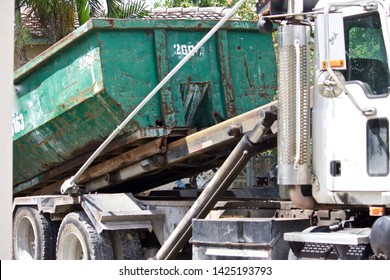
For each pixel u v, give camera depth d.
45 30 19.45
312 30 7.89
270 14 8.13
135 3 18.78
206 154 10.00
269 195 9.88
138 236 9.87
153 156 10.26
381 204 7.27
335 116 7.56
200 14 12.16
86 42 10.03
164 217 9.85
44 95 11.18
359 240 7.09
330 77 7.32
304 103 7.75
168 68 10.20
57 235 11.23
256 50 10.89
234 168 8.57
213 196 8.70
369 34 7.40
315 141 7.76
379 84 7.30
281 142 7.84
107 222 9.64
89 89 10.12
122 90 9.95
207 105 10.57
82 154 11.39
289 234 7.63
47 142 11.64
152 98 10.09
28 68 11.27
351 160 7.45
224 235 8.12
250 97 10.80
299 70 7.75
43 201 11.05
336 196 7.57
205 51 10.53
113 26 9.83
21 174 12.88
